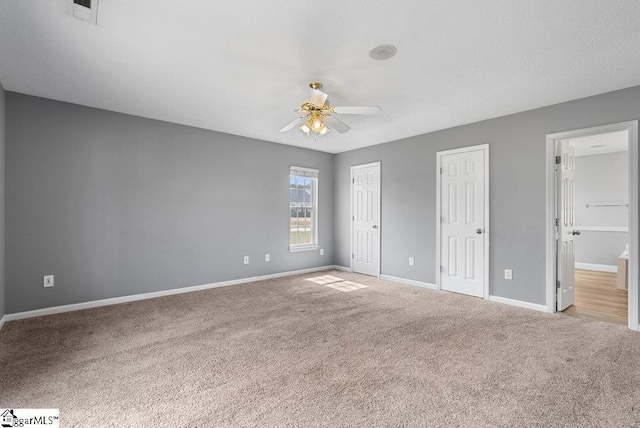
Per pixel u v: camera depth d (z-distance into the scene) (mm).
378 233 5406
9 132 3221
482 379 2111
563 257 3684
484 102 3482
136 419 1701
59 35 2213
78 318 3311
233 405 1828
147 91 3230
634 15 1962
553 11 1938
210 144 4648
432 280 4668
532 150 3686
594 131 3258
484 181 4082
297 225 5840
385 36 2227
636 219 3004
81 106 3629
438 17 2006
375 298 4113
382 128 4492
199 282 4547
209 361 2365
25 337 2805
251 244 5117
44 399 1875
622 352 2521
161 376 2146
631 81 2932
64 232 3527
